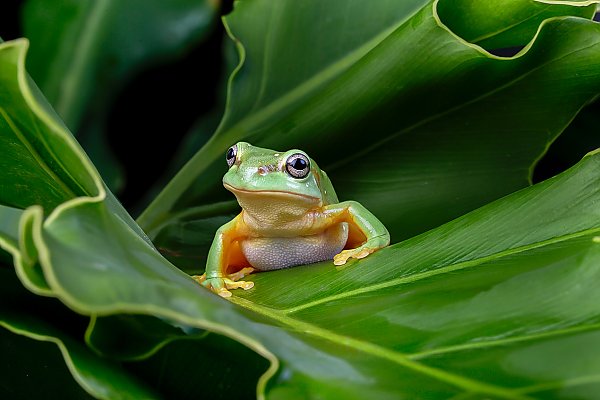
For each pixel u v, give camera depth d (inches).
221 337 13.3
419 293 13.8
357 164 16.8
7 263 13.7
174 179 17.0
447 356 13.0
